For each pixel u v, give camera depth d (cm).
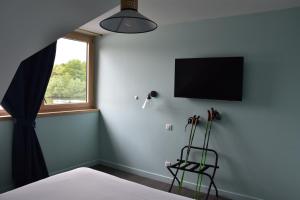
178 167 304
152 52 360
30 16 150
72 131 382
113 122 407
